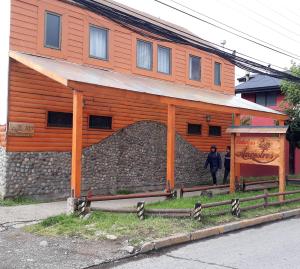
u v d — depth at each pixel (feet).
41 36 45.14
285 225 36.09
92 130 49.75
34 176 43.55
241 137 49.06
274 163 45.70
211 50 43.27
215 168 61.05
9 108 41.65
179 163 61.93
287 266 23.11
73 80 34.78
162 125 59.31
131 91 40.19
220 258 24.67
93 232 28.84
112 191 51.70
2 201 40.63
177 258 24.62
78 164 34.42
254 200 44.29
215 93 67.00
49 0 45.85
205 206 33.58
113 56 52.85
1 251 25.29
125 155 53.67
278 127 45.09
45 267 22.39
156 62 58.90
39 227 30.71
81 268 22.38
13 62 42.09
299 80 55.01
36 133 43.83
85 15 49.49
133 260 24.14
